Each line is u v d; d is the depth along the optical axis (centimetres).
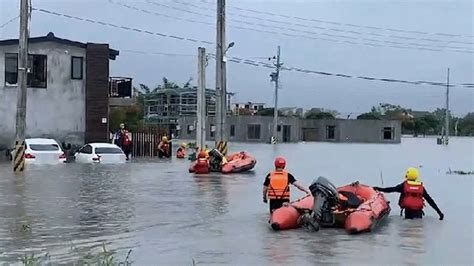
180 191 2292
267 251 1244
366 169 3772
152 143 4706
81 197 2080
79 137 4412
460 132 13900
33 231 1448
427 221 1677
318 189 1511
